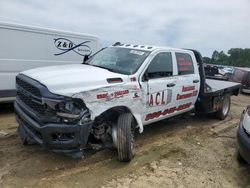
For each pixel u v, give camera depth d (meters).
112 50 6.35
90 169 4.78
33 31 8.70
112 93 4.76
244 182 4.85
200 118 8.99
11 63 8.27
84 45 10.23
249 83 17.81
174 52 6.67
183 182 4.63
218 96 8.36
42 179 4.33
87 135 4.42
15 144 5.55
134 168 4.95
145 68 5.64
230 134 7.45
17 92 5.15
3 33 8.06
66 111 4.22
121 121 4.96
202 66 7.75
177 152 5.85
